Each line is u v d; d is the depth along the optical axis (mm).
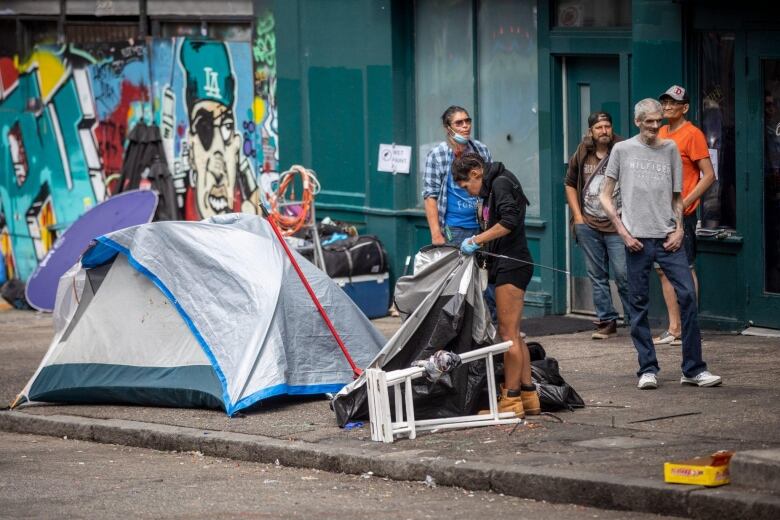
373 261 18984
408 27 19031
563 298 17375
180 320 13195
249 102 21422
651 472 9242
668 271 12203
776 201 14750
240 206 21734
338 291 13578
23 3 24359
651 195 12070
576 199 15281
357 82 19594
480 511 9109
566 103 17156
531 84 17453
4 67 24875
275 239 13594
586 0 16641
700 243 15383
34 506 9750
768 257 14867
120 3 23094
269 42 21000
